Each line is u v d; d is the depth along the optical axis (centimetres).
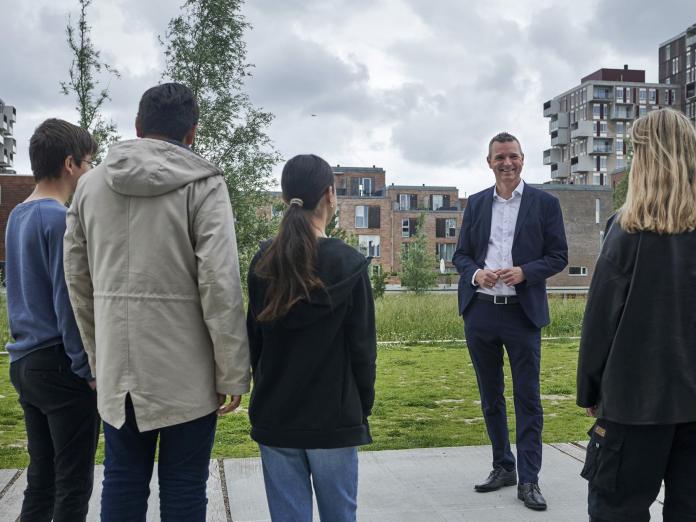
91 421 267
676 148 225
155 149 232
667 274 221
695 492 221
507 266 393
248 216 1702
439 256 7288
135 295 231
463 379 831
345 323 232
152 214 231
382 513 357
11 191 3484
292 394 229
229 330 229
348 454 235
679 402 217
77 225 245
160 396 229
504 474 395
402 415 621
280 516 234
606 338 229
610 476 225
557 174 11894
